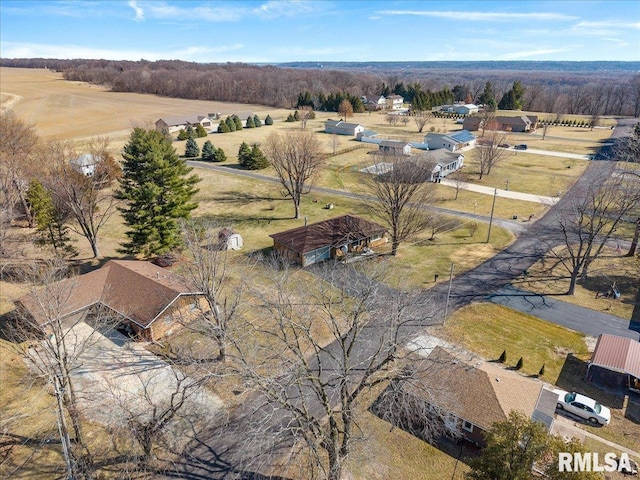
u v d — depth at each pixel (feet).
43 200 128.36
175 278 108.68
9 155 151.12
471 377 76.43
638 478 64.49
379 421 75.61
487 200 195.93
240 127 371.35
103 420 75.82
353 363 88.07
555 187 212.43
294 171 187.52
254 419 73.26
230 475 65.41
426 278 126.82
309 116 439.22
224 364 73.20
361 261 137.90
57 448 70.33
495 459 52.34
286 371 63.05
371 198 198.80
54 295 78.95
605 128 378.94
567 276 127.44
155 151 122.93
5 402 79.61
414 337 83.05
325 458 67.67
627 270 129.90
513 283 123.95
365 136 334.65
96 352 94.07
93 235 138.00
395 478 65.16
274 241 144.56
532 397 74.43
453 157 247.50
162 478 64.75
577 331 101.86
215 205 194.59
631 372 81.10
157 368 88.99
